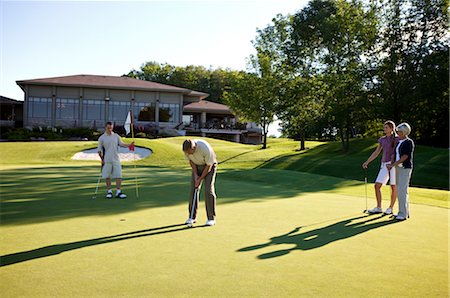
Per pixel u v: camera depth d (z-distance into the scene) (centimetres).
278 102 3231
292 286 330
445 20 2278
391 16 2422
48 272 358
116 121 4147
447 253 440
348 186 1230
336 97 2534
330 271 371
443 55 2219
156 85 4350
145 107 4225
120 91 4147
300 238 502
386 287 333
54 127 3838
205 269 370
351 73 2464
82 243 461
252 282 338
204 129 4694
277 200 863
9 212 661
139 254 417
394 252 443
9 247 441
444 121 2530
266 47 3366
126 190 990
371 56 2470
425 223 625
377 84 2419
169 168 2200
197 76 7288
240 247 451
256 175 1473
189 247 447
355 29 2509
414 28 2323
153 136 3941
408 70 2284
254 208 740
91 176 1406
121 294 308
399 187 663
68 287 321
